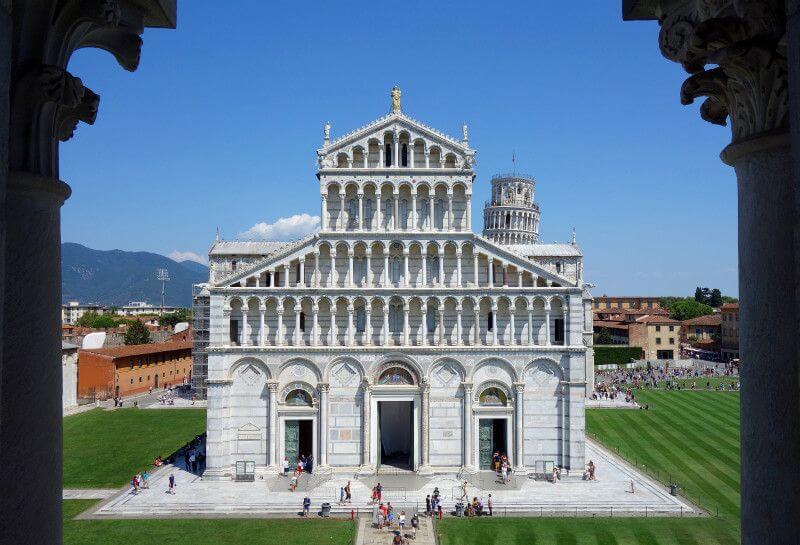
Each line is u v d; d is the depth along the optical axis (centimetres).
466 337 6888
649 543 4594
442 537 4831
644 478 6381
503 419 6781
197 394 11800
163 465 7081
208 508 5538
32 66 1052
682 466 6800
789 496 991
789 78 852
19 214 1041
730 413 10206
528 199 19838
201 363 11819
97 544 4603
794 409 1005
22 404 1015
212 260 10025
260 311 6850
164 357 14150
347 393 6762
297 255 6856
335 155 6950
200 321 11838
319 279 6919
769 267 1052
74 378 10888
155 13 1295
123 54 1294
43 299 1061
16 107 1041
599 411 10438
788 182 1049
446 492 6025
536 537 4784
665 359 19150
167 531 4941
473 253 6888
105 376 11888
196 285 12031
